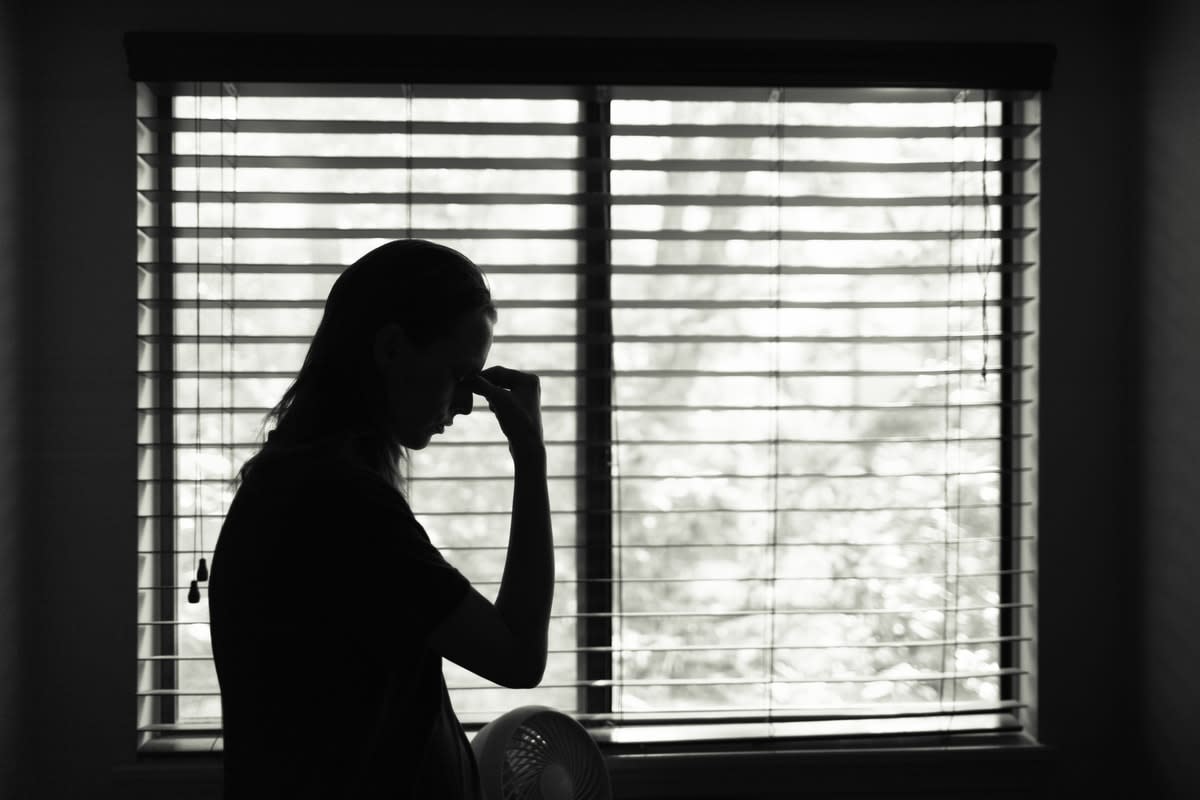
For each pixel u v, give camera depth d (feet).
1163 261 5.59
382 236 5.68
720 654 6.05
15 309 5.36
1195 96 5.29
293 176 5.78
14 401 5.34
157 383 5.73
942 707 6.07
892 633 6.07
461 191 5.84
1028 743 5.95
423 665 3.02
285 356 5.78
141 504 5.58
